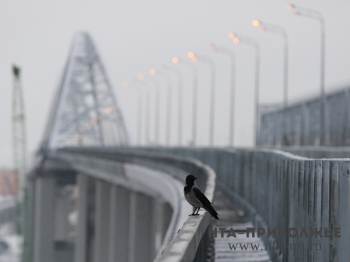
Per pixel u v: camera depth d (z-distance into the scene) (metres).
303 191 37.16
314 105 191.50
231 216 75.12
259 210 66.38
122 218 193.38
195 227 27.06
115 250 192.62
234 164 93.56
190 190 31.58
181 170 114.69
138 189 154.75
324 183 31.73
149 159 159.25
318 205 32.78
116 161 191.00
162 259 19.56
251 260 48.47
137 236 157.25
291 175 42.53
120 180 174.88
